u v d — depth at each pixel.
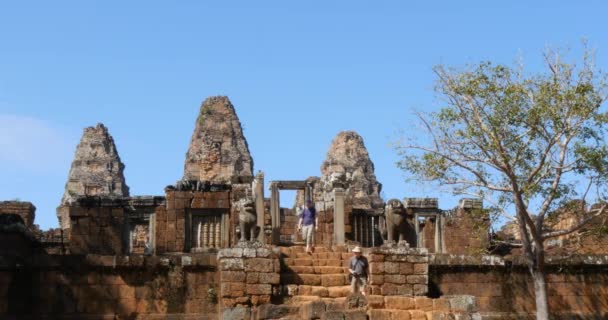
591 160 31.77
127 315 32.53
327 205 40.91
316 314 28.25
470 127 32.69
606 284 36.91
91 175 85.38
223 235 41.94
